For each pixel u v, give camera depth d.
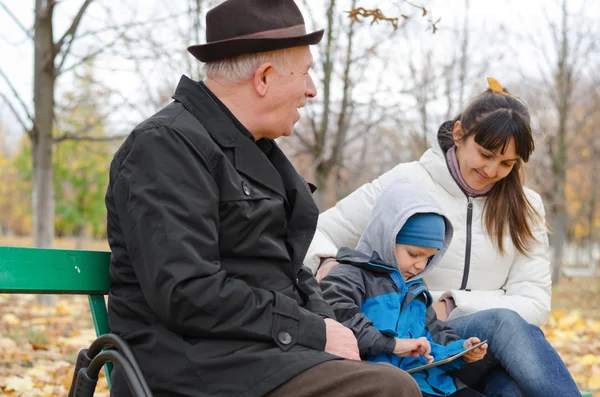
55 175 16.39
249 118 2.43
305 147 10.30
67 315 7.78
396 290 2.95
